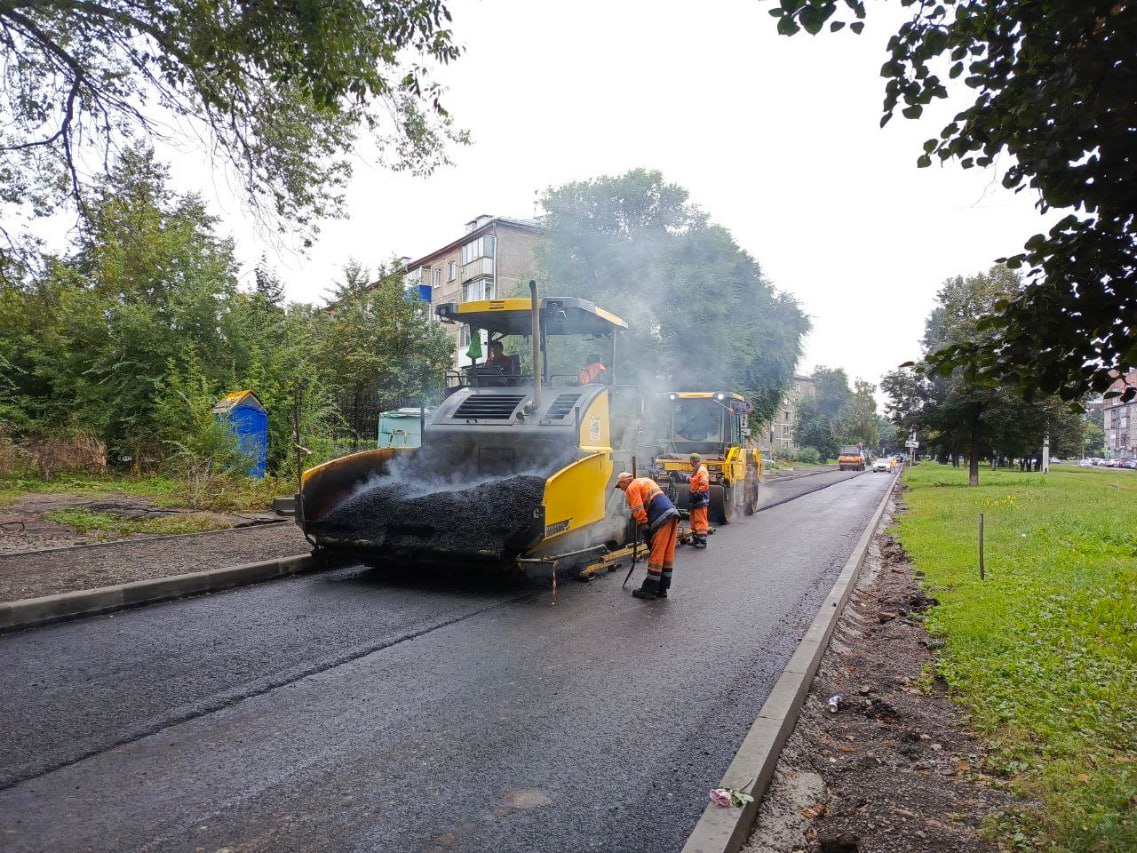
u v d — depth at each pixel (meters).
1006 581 8.36
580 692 4.77
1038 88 2.93
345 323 26.70
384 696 4.59
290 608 6.78
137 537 9.84
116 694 4.47
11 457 15.89
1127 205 2.81
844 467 59.16
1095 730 4.25
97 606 6.44
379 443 19.95
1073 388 3.26
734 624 6.70
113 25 9.04
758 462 20.31
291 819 3.10
